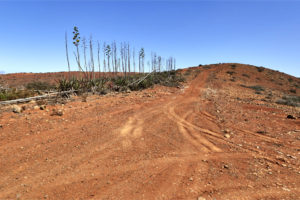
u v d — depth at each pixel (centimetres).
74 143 522
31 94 1176
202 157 457
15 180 342
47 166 396
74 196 300
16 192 308
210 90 2219
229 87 2758
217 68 5059
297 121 814
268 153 479
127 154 467
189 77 3766
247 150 500
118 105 1061
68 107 919
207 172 380
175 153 479
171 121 795
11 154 439
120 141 552
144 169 393
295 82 4391
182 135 621
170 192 310
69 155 451
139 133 628
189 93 1883
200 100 1432
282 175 368
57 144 510
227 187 323
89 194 306
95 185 333
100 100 1177
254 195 299
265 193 305
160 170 390
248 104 1316
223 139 588
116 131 636
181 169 394
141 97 1402
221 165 412
